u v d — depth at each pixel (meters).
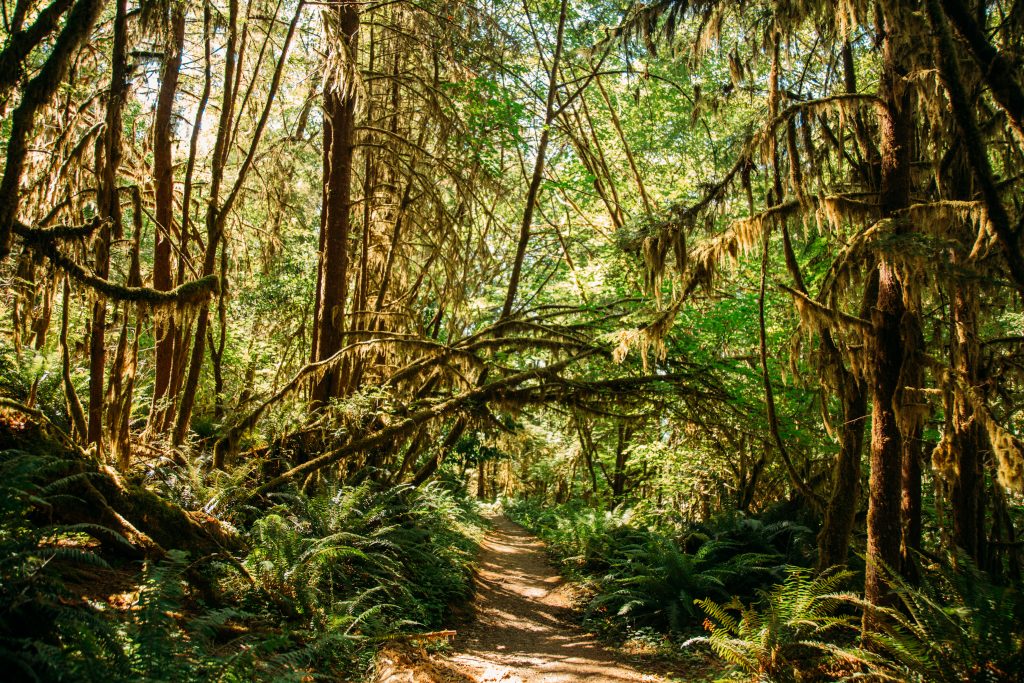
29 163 8.64
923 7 6.30
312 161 16.97
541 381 10.48
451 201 16.23
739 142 8.54
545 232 16.14
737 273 10.81
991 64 5.79
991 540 8.65
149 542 5.95
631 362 11.31
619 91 17.89
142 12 7.80
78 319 10.59
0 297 8.16
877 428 6.38
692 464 12.93
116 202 7.36
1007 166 7.50
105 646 3.62
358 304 13.96
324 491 9.26
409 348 11.12
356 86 10.54
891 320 6.28
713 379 10.66
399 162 13.08
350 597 7.19
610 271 12.76
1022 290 5.71
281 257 16.84
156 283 10.06
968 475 7.70
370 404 10.30
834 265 6.80
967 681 5.15
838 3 6.92
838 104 6.80
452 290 13.30
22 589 3.72
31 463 4.48
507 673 6.54
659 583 9.16
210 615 4.38
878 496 6.32
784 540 10.57
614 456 17.64
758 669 6.22
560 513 17.66
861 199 7.45
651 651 7.85
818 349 7.59
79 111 8.16
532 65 16.64
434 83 12.34
